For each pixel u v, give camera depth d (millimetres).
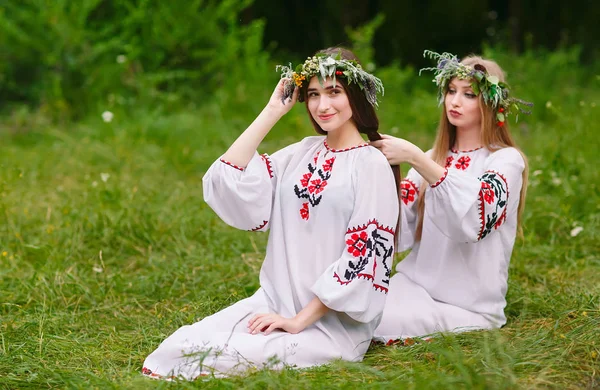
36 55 12531
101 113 10992
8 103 12570
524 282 5477
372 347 4227
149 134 10219
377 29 16109
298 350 3748
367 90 3865
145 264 5977
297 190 3918
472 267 4457
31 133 11023
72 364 4000
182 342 3736
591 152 7887
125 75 12273
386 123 11102
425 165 4023
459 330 4301
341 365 3674
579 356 3762
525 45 16672
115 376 3789
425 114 11320
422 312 4363
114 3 13180
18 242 6160
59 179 8414
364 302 3723
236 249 6082
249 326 3814
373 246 3744
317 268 3850
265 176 3934
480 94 4484
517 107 4559
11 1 12906
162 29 12781
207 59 13000
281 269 3939
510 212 4461
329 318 3887
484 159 4547
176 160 8930
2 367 3865
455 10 15867
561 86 12859
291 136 10156
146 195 7445
